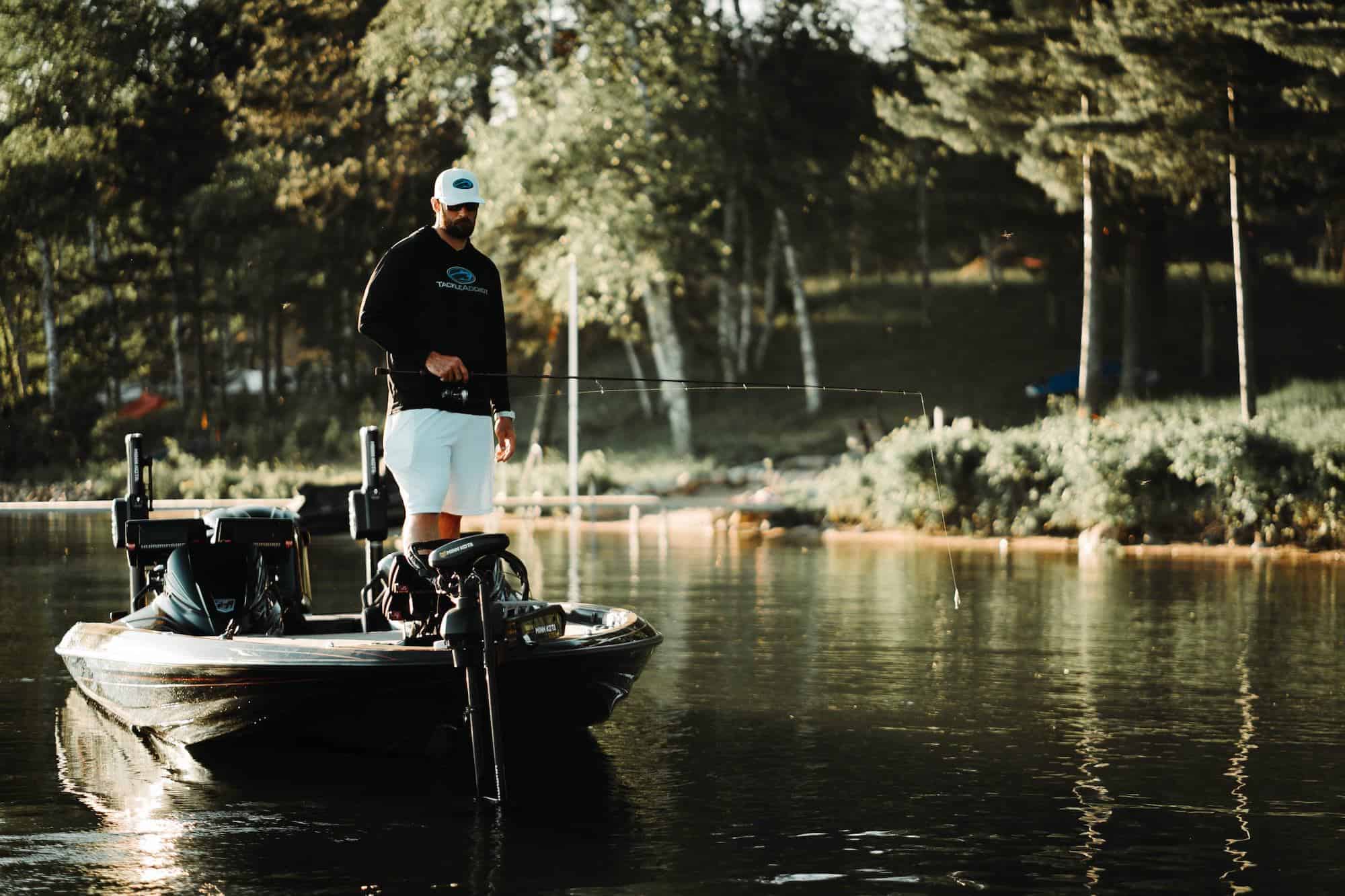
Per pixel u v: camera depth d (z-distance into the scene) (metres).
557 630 7.32
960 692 9.70
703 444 48.97
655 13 46.53
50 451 48.34
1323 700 9.35
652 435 53.03
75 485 43.00
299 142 56.25
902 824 6.30
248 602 8.72
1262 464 24.66
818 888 5.38
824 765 7.49
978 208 48.59
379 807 6.64
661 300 49.12
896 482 30.28
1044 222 47.66
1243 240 29.84
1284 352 54.41
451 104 53.12
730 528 32.00
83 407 51.59
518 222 48.66
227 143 54.41
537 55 50.81
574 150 45.75
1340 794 6.82
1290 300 63.03
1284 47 27.28
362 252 57.06
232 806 6.67
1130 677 10.32
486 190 46.75
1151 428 27.16
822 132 53.53
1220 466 24.77
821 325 65.75
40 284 56.28
